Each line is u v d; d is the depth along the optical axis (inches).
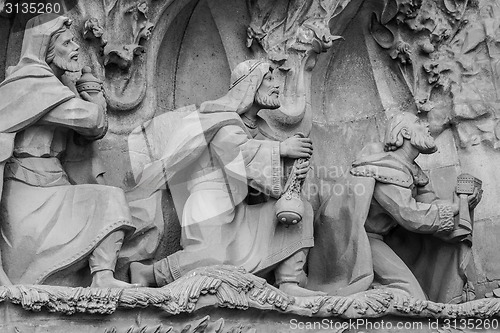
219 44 396.2
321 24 392.5
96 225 338.0
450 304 368.2
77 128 342.6
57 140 346.9
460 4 408.2
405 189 371.9
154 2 374.6
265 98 365.7
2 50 363.3
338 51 408.5
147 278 351.6
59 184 343.0
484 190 398.9
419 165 401.4
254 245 357.1
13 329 315.9
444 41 409.4
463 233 373.1
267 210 360.8
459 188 376.8
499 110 404.2
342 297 354.3
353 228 368.5
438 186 398.0
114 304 325.1
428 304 362.9
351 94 408.8
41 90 339.6
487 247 394.6
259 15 393.4
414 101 402.9
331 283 369.4
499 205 397.4
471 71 407.8
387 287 369.1
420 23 404.8
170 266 349.4
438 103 406.6
